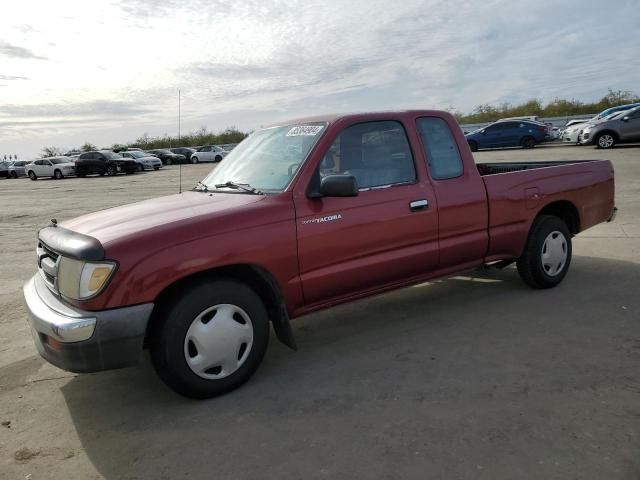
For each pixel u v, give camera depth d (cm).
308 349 408
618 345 372
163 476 258
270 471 256
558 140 2969
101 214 378
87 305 295
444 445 266
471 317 450
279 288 350
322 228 363
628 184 1149
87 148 5784
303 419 302
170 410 324
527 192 481
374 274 393
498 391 318
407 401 314
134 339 298
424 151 427
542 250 496
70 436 302
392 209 396
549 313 446
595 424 276
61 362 300
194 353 323
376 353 389
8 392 364
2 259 811
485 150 2756
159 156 4481
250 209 340
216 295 324
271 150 407
